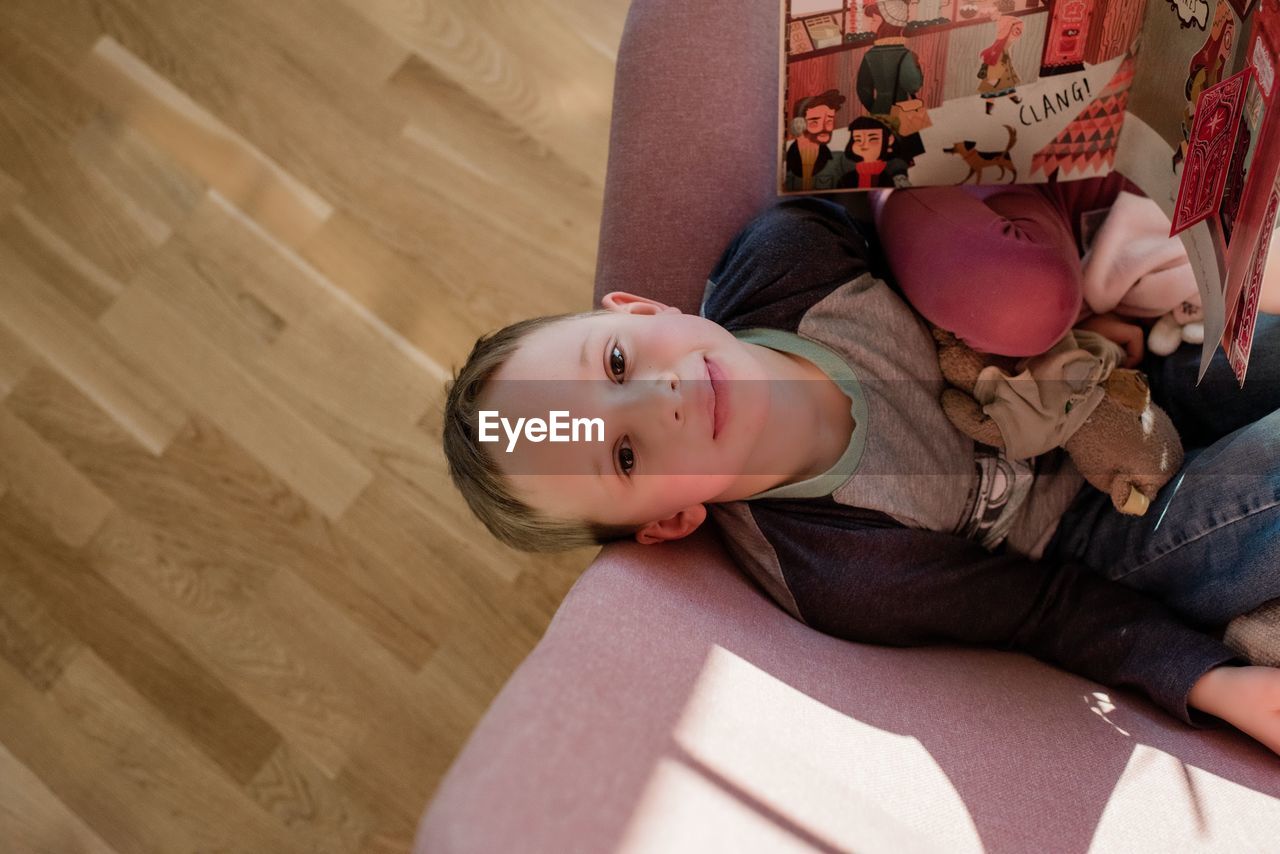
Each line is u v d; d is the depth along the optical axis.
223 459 1.38
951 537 0.92
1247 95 0.63
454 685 1.28
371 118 1.47
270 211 1.46
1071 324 0.92
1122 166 0.83
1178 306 0.95
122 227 1.48
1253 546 0.83
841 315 0.96
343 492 1.36
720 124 0.99
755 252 0.97
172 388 1.42
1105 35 0.76
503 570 1.31
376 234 1.43
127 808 1.27
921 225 0.94
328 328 1.41
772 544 0.90
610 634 0.66
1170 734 0.77
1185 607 0.89
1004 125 0.83
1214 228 0.68
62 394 1.43
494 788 0.56
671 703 0.62
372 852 1.22
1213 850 0.63
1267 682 0.75
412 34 1.48
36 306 1.47
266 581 1.34
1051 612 0.90
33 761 1.29
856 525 0.91
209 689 1.30
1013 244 0.91
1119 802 0.66
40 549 1.38
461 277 1.41
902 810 0.62
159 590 1.34
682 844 0.54
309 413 1.39
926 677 0.79
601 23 1.45
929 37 0.77
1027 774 0.67
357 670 1.29
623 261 1.00
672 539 0.89
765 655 0.72
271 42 1.50
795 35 0.78
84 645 1.33
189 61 1.51
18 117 1.53
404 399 1.38
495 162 1.44
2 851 1.26
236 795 1.26
